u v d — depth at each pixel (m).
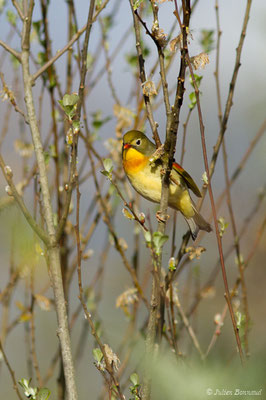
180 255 8.50
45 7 9.20
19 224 6.40
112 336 9.22
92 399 11.76
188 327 8.39
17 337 12.62
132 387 6.44
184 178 9.16
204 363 4.22
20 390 12.03
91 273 12.71
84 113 8.84
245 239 12.14
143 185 9.26
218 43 8.36
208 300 10.97
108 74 10.00
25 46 6.93
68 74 9.58
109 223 9.20
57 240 6.52
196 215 9.23
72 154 6.43
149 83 7.07
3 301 9.77
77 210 6.46
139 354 6.86
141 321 10.63
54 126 9.30
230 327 9.52
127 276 12.25
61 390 9.31
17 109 6.91
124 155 9.25
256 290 11.15
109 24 10.21
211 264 12.77
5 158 10.35
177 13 6.19
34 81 6.91
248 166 12.79
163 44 6.68
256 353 3.62
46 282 11.23
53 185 10.09
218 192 13.37
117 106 10.11
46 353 12.65
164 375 3.81
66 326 6.42
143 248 12.84
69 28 9.52
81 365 12.34
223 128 7.91
